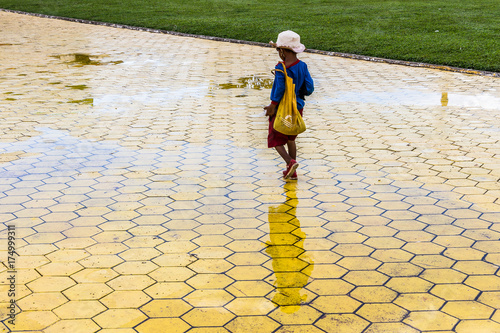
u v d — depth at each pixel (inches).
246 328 125.0
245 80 445.1
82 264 154.2
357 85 427.2
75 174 226.2
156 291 140.6
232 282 144.9
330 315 130.0
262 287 142.4
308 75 210.4
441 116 327.6
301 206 194.7
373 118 323.6
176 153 254.8
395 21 756.0
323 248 163.8
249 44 664.4
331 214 187.8
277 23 778.2
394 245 165.5
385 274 148.6
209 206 194.7
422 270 150.6
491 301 135.1
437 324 126.0
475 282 144.1
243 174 227.1
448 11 821.9
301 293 139.6
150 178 222.1
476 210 189.9
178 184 215.6
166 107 349.4
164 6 1016.9
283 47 202.1
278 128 207.5
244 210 191.5
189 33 747.4
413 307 132.9
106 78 449.7
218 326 125.9
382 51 571.2
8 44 660.1
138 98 375.9
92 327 125.4
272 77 458.6
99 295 138.6
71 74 467.8
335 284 143.7
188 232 174.6
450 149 261.1
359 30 700.7
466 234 172.1
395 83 434.0
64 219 183.5
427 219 183.3
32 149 259.3
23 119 315.3
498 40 592.4
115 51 609.0
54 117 320.8
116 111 337.7
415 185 213.9
